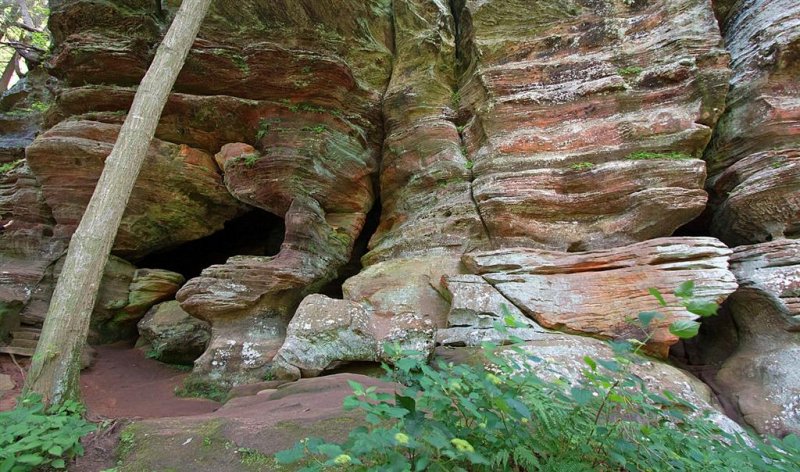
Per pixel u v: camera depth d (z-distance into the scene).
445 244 7.49
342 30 8.92
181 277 8.88
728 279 5.37
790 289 5.34
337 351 5.59
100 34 7.86
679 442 2.84
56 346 4.06
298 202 7.95
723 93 6.86
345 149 8.64
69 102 7.95
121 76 7.91
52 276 7.62
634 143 7.04
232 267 7.02
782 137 6.48
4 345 6.25
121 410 5.18
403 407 2.24
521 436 2.50
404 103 8.95
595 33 8.09
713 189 7.08
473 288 6.31
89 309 4.34
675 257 5.69
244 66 7.94
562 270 6.18
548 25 8.51
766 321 5.62
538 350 5.09
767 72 6.74
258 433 3.54
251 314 6.87
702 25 7.40
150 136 5.04
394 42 9.81
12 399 4.93
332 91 8.36
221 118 8.21
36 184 8.29
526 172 7.29
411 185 8.70
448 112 8.88
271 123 8.21
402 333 5.75
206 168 8.53
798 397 4.81
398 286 7.09
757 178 6.18
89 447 3.54
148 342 8.00
